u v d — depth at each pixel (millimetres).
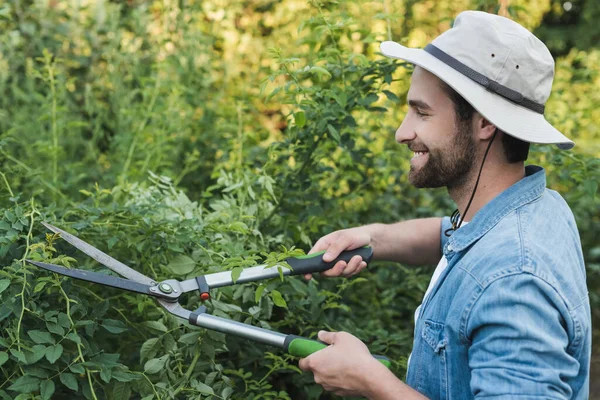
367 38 2729
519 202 1581
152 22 4375
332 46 2783
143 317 2230
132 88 4066
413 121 1664
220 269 2152
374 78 2652
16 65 3867
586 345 1518
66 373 1825
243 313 2203
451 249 1604
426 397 1517
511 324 1386
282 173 2793
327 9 2836
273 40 4910
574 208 3994
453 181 1666
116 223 2158
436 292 1613
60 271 1761
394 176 3529
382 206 3418
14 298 1838
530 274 1422
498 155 1622
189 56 3898
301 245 2781
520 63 1568
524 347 1369
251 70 4457
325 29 2617
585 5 7672
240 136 3092
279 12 5133
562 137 1625
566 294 1460
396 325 3039
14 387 1751
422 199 3662
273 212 2646
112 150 3646
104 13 4164
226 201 2586
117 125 3777
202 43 4020
